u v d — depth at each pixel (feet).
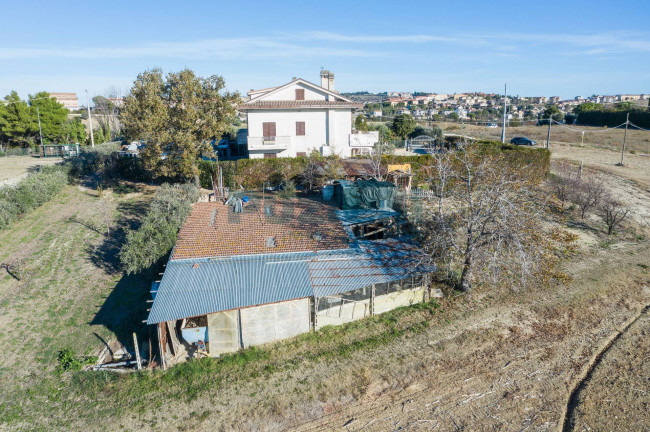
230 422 47.44
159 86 116.47
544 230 75.92
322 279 63.77
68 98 517.96
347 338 62.39
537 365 56.70
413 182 124.88
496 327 65.16
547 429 46.03
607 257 91.04
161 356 55.21
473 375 54.80
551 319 67.72
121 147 194.18
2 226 95.61
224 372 55.26
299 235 74.49
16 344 61.31
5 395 52.21
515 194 72.18
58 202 116.57
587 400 49.78
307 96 156.66
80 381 54.19
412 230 87.40
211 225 77.56
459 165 101.96
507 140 231.71
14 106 196.85
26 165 153.48
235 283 61.16
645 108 298.35
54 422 48.06
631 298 74.79
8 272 79.87
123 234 97.19
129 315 67.72
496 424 46.68
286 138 151.64
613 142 231.09
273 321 60.03
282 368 55.77
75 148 185.88
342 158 137.18
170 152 116.06
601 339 62.69
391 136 216.95
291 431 46.47
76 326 65.57
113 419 48.21
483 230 69.72
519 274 72.95
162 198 94.79
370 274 66.18
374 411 48.98
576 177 125.80
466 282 73.51
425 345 60.75
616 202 115.85
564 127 311.68
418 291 71.77
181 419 48.01
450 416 47.98
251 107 148.87
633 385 52.37
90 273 80.69
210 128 116.16
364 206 92.27
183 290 59.26
